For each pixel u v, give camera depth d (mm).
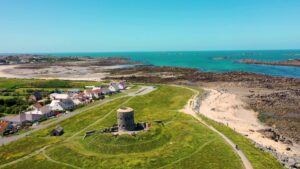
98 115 145875
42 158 91438
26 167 86750
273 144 105562
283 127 128250
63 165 85938
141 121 124562
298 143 108250
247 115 148000
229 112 152875
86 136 107562
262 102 173250
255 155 87250
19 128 129875
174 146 94375
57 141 107875
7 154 98750
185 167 81438
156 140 97125
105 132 103688
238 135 107625
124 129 104000
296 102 172250
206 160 84438
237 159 83812
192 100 175375
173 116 133750
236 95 195750
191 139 99312
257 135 115188
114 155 89875
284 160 88875
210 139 100062
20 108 162625
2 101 173375
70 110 160375
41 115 146625
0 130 122375
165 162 84562
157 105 167500
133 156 88125
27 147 104625
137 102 174625
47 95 198375
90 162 85938
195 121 122500
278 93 197375
